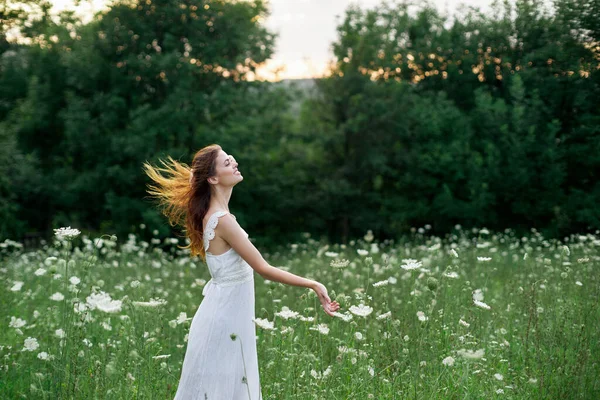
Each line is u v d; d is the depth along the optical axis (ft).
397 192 95.35
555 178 80.12
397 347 15.71
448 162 85.81
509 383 15.30
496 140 86.22
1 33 87.30
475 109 88.79
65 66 94.68
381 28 97.66
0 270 31.09
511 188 82.17
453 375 14.83
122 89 86.94
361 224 90.94
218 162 13.35
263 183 94.79
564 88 82.07
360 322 18.38
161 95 89.15
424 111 88.58
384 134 91.35
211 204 13.47
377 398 14.28
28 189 88.43
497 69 95.25
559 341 16.60
